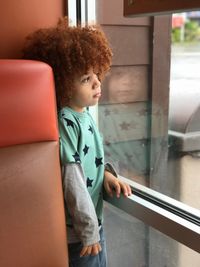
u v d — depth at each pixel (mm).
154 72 1352
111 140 1391
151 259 1358
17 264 867
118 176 1261
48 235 903
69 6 1149
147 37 1328
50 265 908
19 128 892
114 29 1288
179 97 1321
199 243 887
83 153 1049
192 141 1297
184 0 774
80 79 1017
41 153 909
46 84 911
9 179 865
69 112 1047
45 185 905
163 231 999
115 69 1337
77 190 981
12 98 876
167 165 1341
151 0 857
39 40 1036
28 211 879
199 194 1182
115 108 1379
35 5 1090
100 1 1234
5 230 854
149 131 1405
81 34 1025
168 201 1108
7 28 1063
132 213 1104
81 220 987
